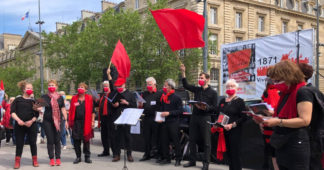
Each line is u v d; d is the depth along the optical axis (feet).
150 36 81.61
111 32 82.94
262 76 27.66
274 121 10.02
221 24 97.81
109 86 25.84
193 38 21.43
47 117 22.91
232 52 30.71
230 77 30.86
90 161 24.09
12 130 38.40
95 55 87.35
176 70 81.97
